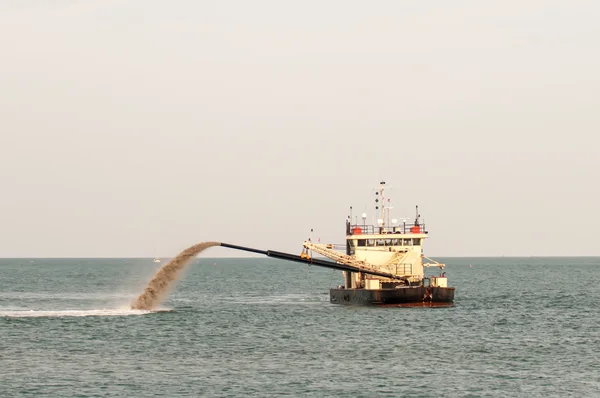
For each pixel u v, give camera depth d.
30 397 85.62
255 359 107.75
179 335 130.62
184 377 95.69
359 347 117.88
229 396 86.44
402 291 170.75
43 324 143.50
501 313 170.62
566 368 101.81
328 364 104.06
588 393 88.19
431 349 116.12
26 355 110.75
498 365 103.62
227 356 110.12
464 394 87.69
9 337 127.12
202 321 151.12
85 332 133.25
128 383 92.25
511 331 137.25
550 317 164.38
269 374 97.50
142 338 127.00
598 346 120.19
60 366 102.56
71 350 115.06
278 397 86.25
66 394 86.94
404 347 118.00
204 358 108.56
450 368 101.56
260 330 137.25
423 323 146.25
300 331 135.62
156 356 110.25
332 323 146.88
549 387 90.94
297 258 165.50
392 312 164.25
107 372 98.62
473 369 100.94
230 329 138.62
